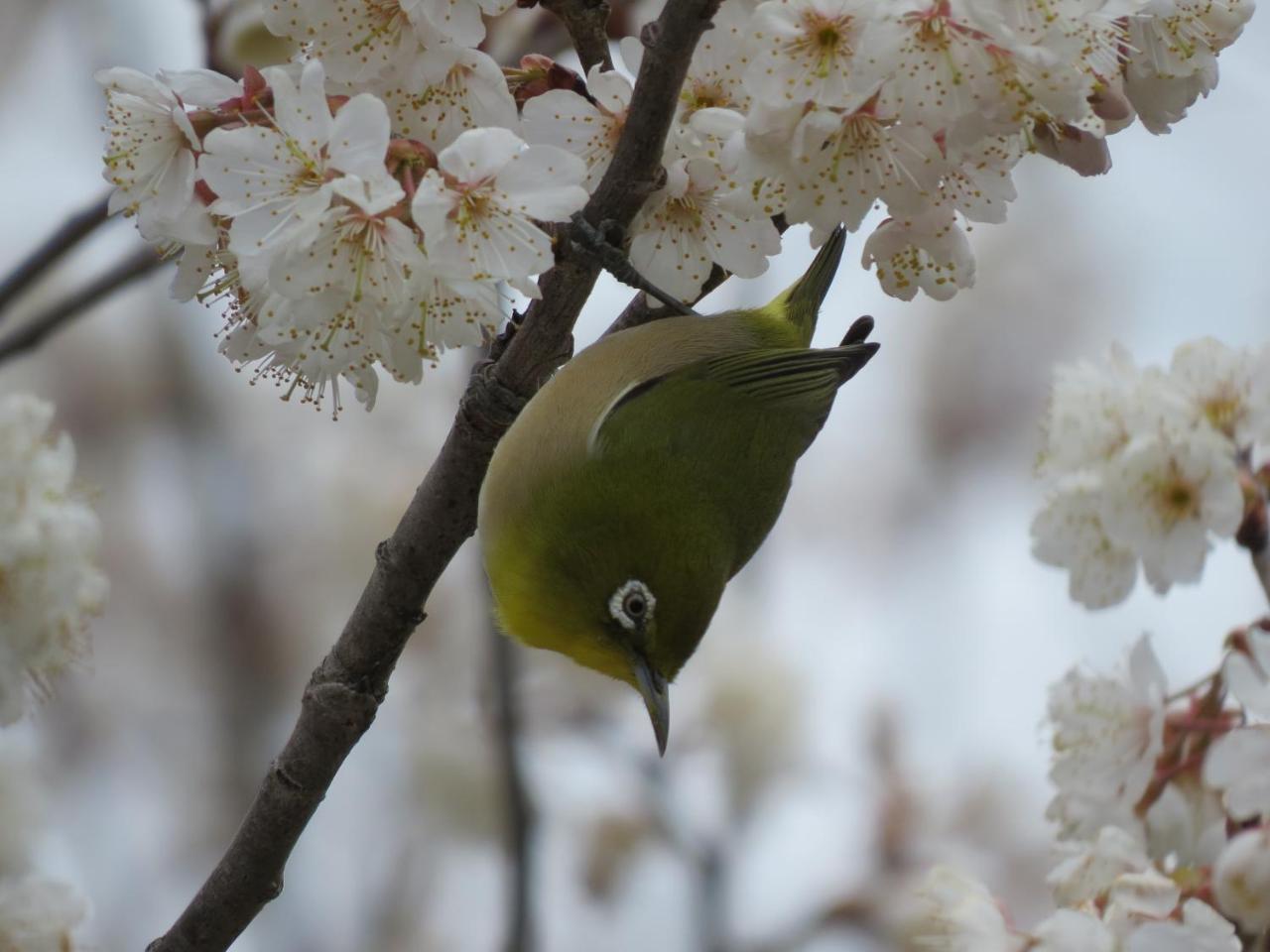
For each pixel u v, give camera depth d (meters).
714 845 16.91
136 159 8.33
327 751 8.82
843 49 8.00
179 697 20.05
